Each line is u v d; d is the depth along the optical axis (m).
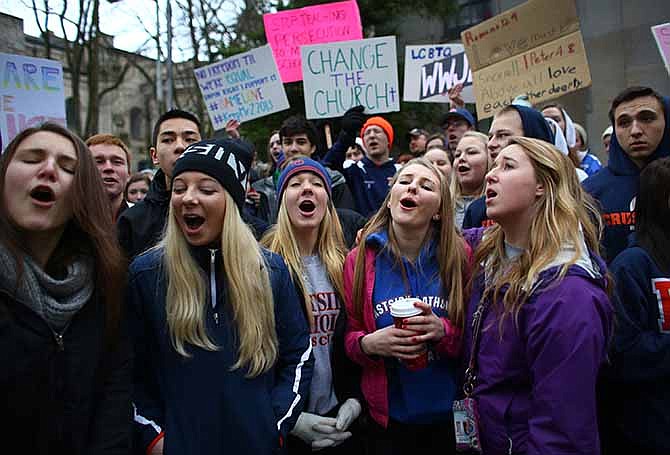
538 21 4.83
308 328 2.38
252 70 5.82
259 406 2.02
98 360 1.83
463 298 2.41
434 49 5.98
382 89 5.55
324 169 2.85
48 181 1.77
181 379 2.00
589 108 9.78
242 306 2.05
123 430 1.86
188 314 2.00
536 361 1.85
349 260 2.62
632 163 3.13
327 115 5.61
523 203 2.07
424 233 2.50
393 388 2.42
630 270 2.26
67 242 1.89
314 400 2.56
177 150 3.07
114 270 1.88
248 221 3.31
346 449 2.55
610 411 2.32
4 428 1.68
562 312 1.81
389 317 2.42
